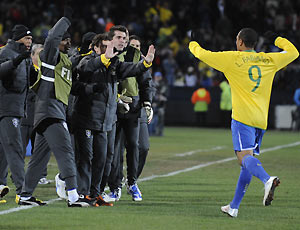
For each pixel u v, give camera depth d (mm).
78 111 28875
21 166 30375
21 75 30125
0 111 30297
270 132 92000
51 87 27844
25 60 30438
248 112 26047
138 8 117688
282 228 24797
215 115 100875
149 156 54625
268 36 28391
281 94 99250
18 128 30500
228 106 97688
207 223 25547
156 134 82125
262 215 27734
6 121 30219
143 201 31391
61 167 28141
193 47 27281
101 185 30828
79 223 25078
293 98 98938
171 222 25594
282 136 83438
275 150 62344
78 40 100625
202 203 30844
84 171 29078
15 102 30297
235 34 119938
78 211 27719
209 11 121250
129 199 32125
